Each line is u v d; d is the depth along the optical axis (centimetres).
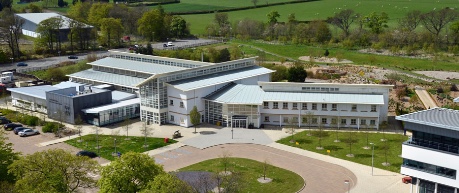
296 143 12144
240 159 11106
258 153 11512
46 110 14900
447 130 8031
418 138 8519
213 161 10969
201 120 14000
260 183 9725
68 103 13862
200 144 12125
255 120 13500
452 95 16650
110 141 12406
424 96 16450
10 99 16662
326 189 9469
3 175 8469
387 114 13738
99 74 17025
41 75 19638
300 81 18375
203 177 9512
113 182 7562
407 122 8512
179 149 11800
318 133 12900
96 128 13538
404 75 19775
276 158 11175
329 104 13375
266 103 13638
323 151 11594
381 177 10006
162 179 7319
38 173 7762
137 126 13738
